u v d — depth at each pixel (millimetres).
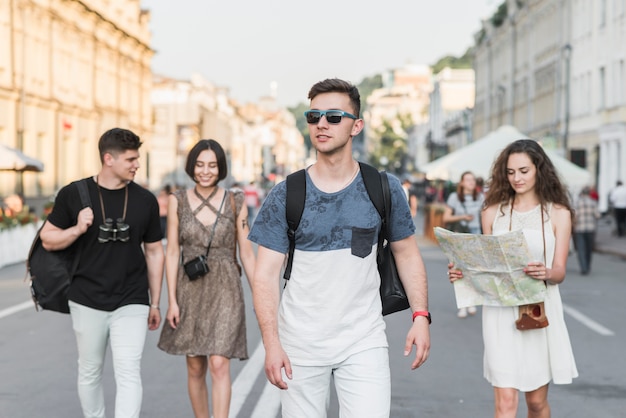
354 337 4102
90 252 5648
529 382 5184
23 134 36438
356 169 4172
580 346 10375
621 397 7812
